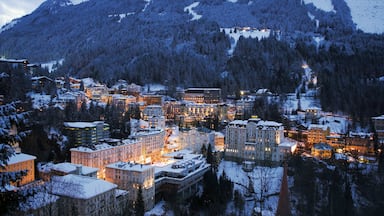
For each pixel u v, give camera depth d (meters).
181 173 152.62
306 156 187.00
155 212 135.25
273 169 176.62
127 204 127.06
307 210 122.75
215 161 185.62
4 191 29.81
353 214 119.19
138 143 189.62
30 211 38.28
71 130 189.75
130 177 136.75
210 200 131.62
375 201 129.75
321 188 140.25
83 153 156.25
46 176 137.12
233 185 146.12
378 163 171.38
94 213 110.06
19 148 151.62
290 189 141.50
